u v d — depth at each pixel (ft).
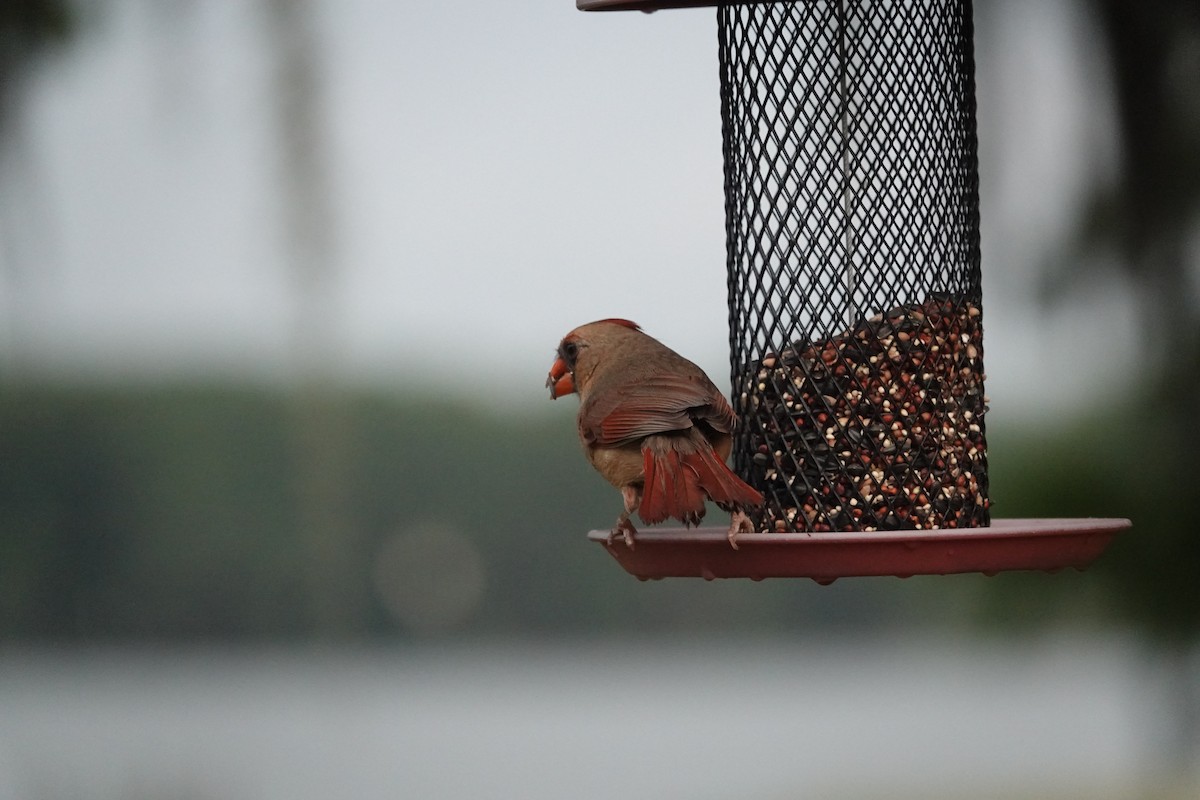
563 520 86.58
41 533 75.36
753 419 34.88
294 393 71.41
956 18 34.83
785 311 34.58
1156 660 30.86
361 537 81.05
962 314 34.91
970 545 28.45
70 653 75.97
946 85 34.86
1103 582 30.86
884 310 34.35
